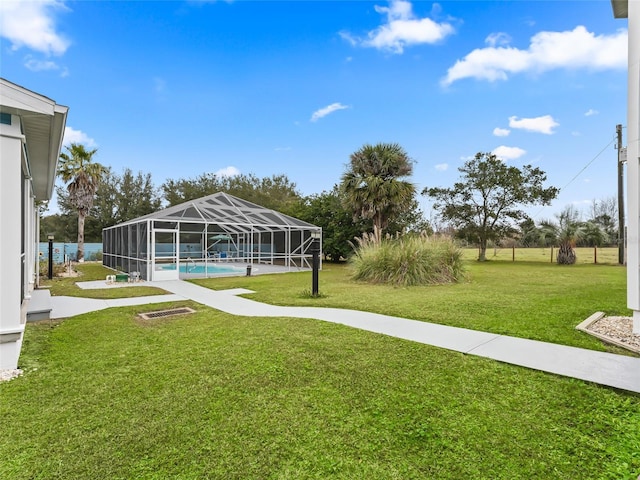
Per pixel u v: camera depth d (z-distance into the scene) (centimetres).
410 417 287
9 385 355
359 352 446
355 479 214
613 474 216
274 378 368
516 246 2392
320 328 565
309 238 1944
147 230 1322
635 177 528
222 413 295
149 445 251
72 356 444
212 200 1777
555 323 579
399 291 963
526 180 2222
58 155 627
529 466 225
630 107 549
